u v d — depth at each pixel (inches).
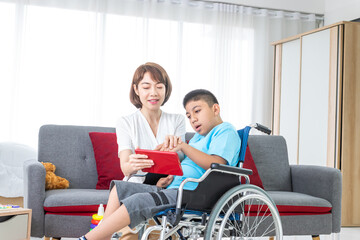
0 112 167.0
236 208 71.8
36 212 91.1
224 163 70.9
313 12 203.0
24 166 99.4
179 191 64.6
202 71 191.2
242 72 196.9
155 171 69.2
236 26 195.6
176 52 188.1
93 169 110.7
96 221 87.0
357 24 157.2
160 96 83.0
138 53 183.0
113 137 111.0
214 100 76.7
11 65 169.2
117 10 181.5
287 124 186.1
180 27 188.9
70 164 109.4
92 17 178.4
